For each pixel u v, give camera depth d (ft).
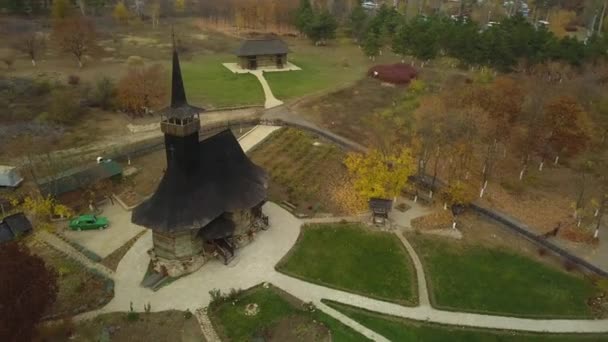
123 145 258.57
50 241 181.68
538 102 254.47
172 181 164.96
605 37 396.78
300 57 470.39
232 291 157.48
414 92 348.18
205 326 146.72
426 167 242.99
